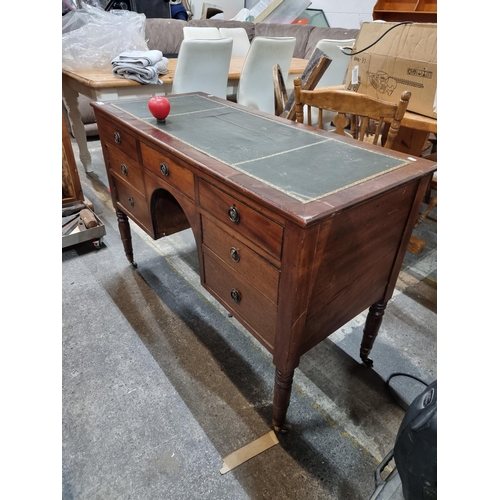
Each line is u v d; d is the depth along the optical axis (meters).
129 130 1.26
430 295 1.76
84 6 2.55
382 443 1.13
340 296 0.96
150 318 1.57
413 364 1.40
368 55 1.70
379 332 1.53
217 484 1.02
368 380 1.33
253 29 4.54
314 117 2.60
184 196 1.10
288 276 0.80
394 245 1.04
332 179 0.86
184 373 1.33
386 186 0.83
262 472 1.05
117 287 1.74
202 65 2.24
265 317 0.95
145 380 1.30
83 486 1.00
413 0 2.96
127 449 1.09
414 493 0.79
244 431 1.15
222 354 1.42
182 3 4.90
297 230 0.72
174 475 1.03
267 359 1.41
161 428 1.15
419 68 1.53
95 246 2.00
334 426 1.17
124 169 1.45
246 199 0.83
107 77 2.17
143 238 2.12
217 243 1.03
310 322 0.91
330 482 1.03
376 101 1.24
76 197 2.15
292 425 1.17
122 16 2.49
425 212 2.05
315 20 4.44
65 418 1.17
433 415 0.71
